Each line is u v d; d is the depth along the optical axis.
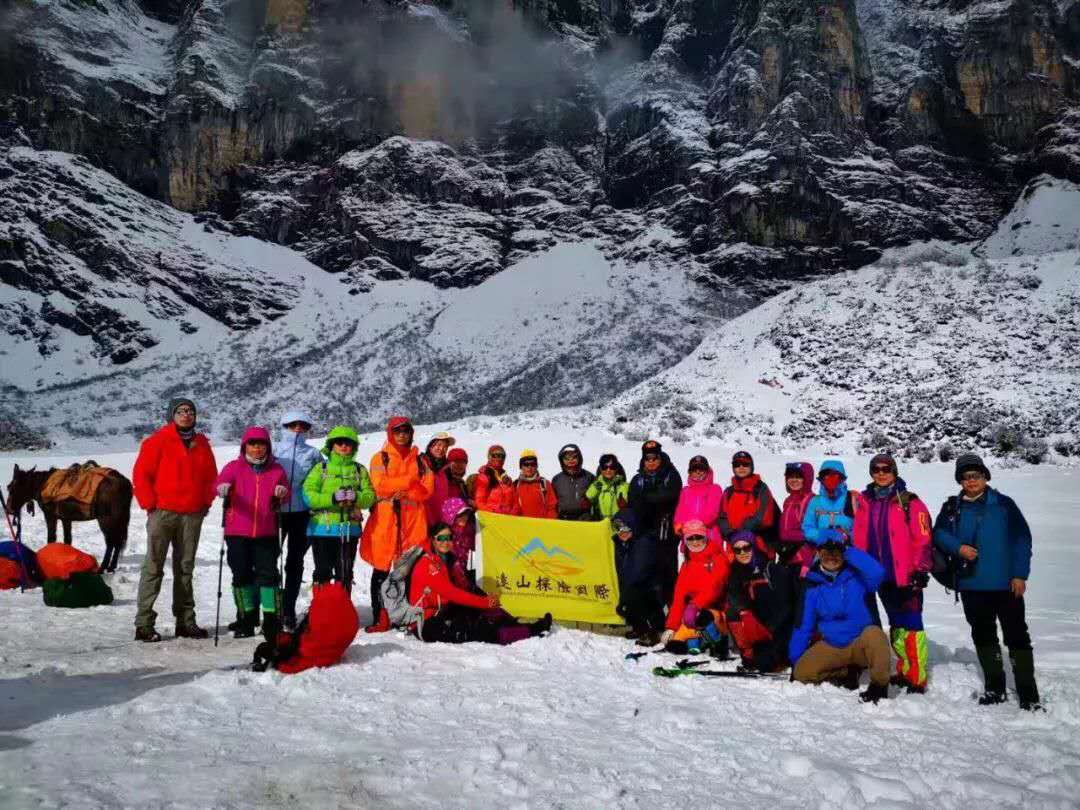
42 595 10.53
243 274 107.75
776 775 4.86
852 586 6.73
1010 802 4.55
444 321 96.56
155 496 8.14
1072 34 123.06
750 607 7.43
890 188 110.31
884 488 7.07
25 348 90.12
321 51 140.12
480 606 8.38
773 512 8.02
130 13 154.88
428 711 5.75
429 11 144.00
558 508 10.00
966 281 44.75
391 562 8.74
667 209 114.50
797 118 113.88
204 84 130.38
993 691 6.47
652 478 8.88
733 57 125.81
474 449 31.44
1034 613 9.53
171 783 4.23
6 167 111.00
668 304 94.56
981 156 117.25
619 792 4.41
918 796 4.61
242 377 85.44
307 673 6.59
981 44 120.50
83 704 5.66
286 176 127.81
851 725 5.87
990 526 6.49
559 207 120.69
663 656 7.80
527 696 6.24
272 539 8.30
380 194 120.81
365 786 4.32
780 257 102.50
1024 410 33.47
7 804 3.84
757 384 40.16
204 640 8.18
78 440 70.25
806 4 123.25
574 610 9.24
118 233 107.50
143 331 93.81
